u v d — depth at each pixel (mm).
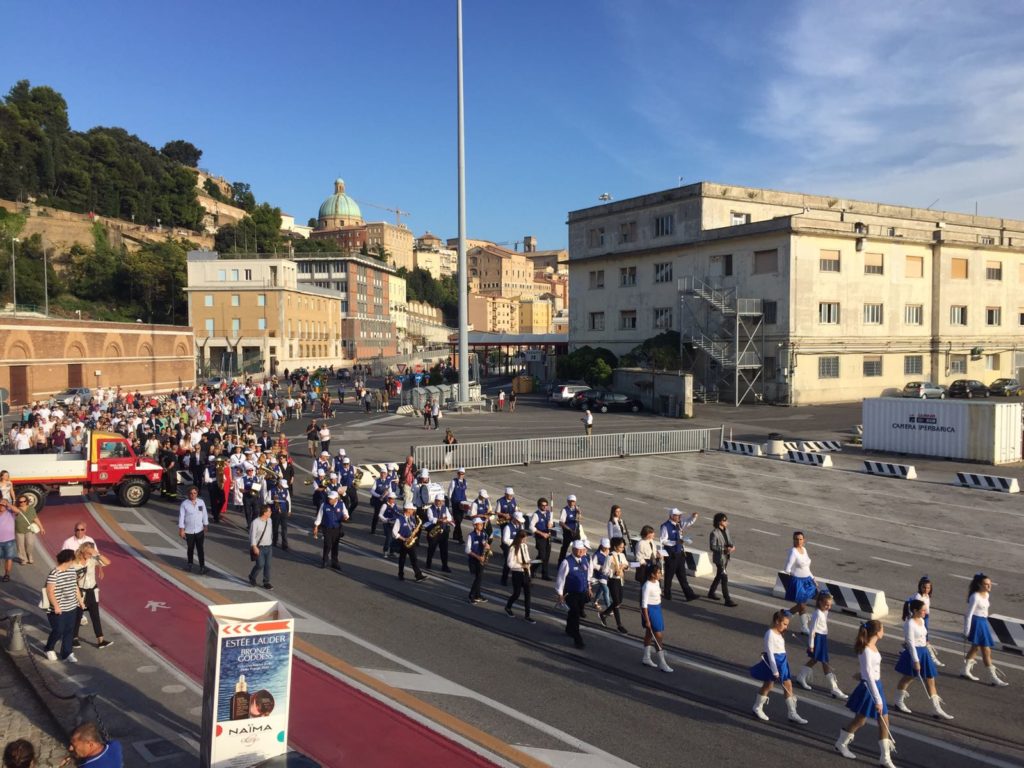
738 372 54562
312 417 50000
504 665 11430
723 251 57469
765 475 29094
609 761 8547
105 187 114438
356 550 18891
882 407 34594
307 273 118312
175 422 34781
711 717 9805
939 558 18281
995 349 63312
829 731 9484
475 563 14680
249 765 7535
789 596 15094
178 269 96500
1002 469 30234
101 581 15312
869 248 56125
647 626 11438
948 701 10523
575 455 32281
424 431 41656
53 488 22672
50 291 85562
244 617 7941
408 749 8695
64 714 9375
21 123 104125
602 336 68688
